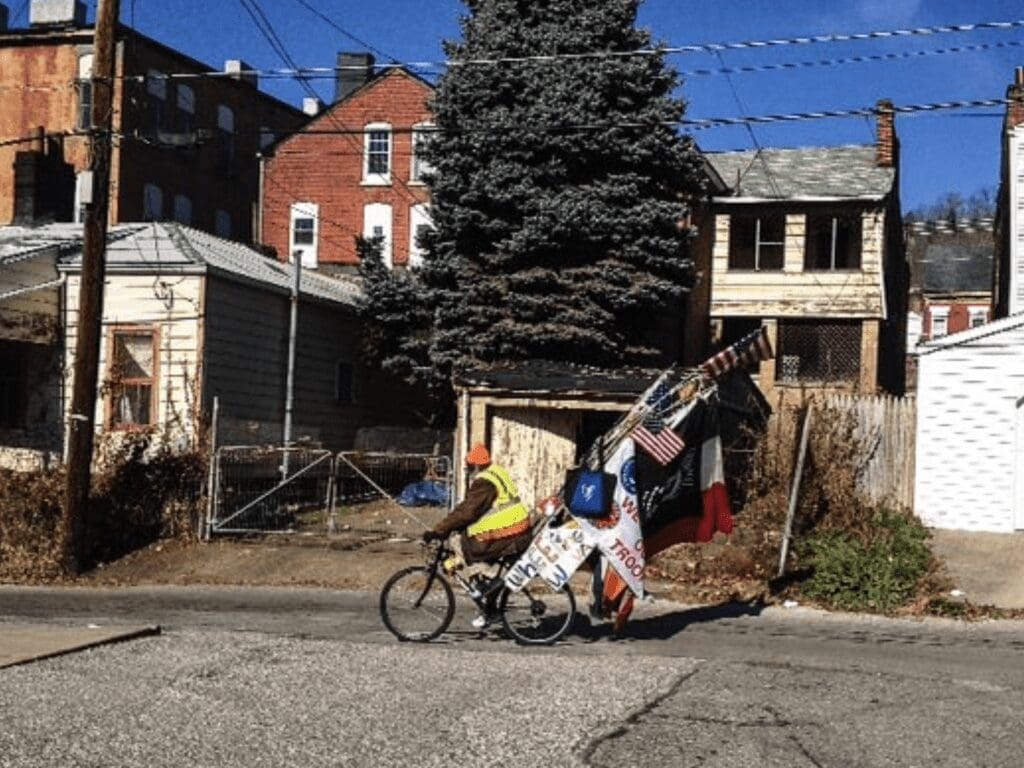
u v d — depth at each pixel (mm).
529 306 26891
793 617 15805
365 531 22281
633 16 27938
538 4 27891
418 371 28703
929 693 10469
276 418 27500
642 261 27422
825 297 37938
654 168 27812
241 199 49906
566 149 27000
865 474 23406
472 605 15664
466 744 8250
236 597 17344
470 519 12742
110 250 25484
